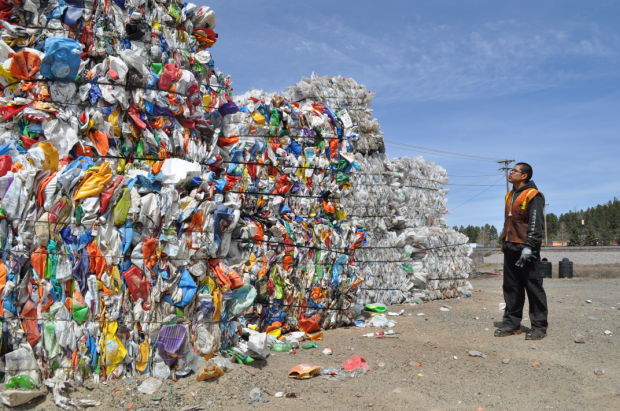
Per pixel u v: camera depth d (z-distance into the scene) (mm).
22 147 4113
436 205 10797
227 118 5664
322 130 7055
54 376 3889
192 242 4488
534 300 6438
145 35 4637
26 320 3875
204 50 5492
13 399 3580
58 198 3949
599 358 5551
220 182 5152
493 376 5000
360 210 8828
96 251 4074
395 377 4910
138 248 4230
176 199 4434
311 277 6582
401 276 9633
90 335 4023
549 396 4473
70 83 4238
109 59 4316
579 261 30359
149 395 4020
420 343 6227
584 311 8297
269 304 6184
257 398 4191
